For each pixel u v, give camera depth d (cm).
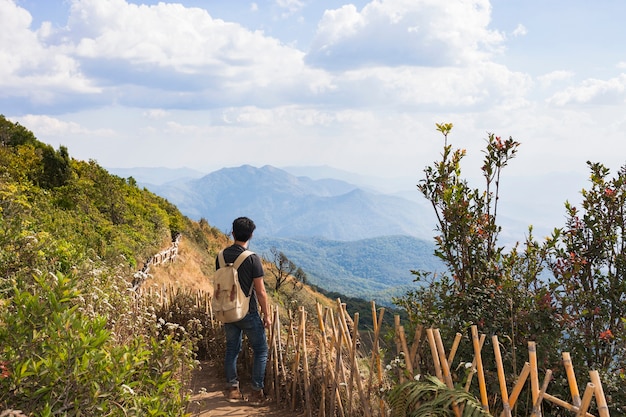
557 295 397
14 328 261
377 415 421
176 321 699
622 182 448
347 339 432
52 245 638
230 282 525
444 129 433
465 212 410
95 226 1912
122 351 281
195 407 486
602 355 391
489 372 362
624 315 418
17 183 1677
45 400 248
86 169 2417
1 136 2398
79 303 330
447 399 293
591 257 447
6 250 486
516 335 379
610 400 342
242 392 566
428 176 431
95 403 253
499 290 386
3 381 244
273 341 557
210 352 670
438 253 424
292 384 525
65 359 252
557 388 352
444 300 396
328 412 471
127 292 535
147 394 304
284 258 3962
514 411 348
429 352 373
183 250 2938
